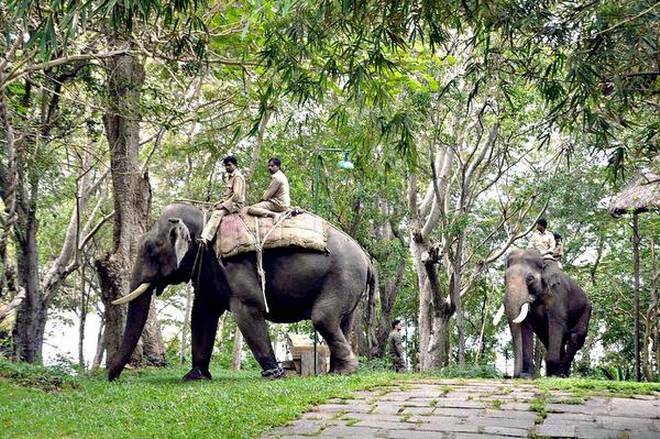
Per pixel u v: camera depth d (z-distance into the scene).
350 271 11.23
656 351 21.69
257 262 10.74
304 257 10.95
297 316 11.42
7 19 8.69
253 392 8.91
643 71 6.41
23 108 13.57
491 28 6.85
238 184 11.08
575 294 14.58
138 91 13.82
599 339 26.16
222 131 18.61
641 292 23.66
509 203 23.38
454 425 7.27
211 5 11.88
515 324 13.26
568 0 6.21
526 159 20.91
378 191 19.20
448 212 19.34
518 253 13.97
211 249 11.08
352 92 8.47
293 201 19.25
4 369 10.68
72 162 21.34
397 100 13.03
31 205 14.80
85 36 12.73
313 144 18.36
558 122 7.61
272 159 11.30
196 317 11.66
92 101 14.60
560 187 19.55
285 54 6.80
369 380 9.88
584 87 6.12
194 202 11.62
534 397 8.66
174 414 7.81
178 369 14.77
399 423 7.41
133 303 11.43
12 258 22.75
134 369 14.37
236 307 10.82
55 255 26.11
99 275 14.38
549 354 13.77
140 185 14.91
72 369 13.29
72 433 7.26
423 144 18.67
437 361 18.25
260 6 5.40
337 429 7.19
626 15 5.87
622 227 23.67
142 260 11.39
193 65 11.63
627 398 8.66
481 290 27.81
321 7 6.45
